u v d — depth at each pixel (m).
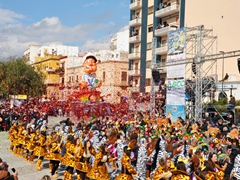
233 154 9.95
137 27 47.28
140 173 10.91
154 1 42.78
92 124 17.78
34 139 14.66
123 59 51.97
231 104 21.30
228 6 38.59
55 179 12.33
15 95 40.53
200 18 37.88
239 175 9.36
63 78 61.69
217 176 9.09
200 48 21.58
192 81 23.36
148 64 44.31
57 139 12.68
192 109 22.38
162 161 9.06
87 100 31.88
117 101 47.31
